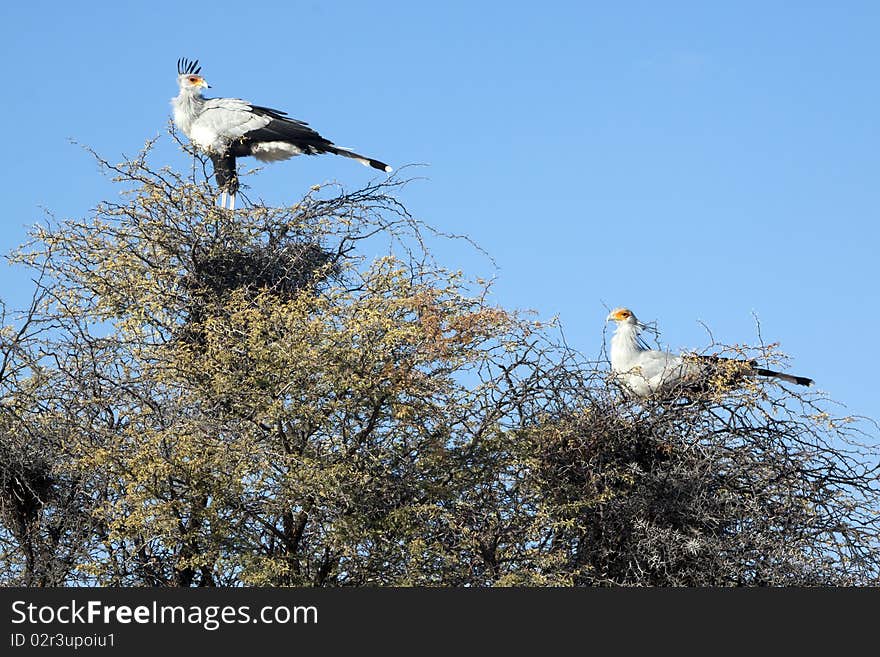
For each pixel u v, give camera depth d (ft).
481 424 54.54
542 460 55.01
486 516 53.16
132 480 51.78
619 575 54.29
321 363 52.75
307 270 67.72
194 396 54.85
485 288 56.13
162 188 65.10
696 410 55.77
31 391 58.34
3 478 53.88
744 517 54.08
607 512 54.03
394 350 54.03
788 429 56.29
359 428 54.54
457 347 54.60
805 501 54.19
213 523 50.93
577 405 55.42
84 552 53.67
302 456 51.26
